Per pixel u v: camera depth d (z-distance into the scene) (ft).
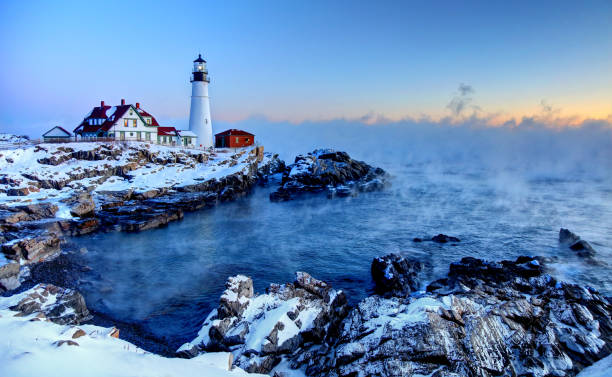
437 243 131.13
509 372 52.54
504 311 63.46
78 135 254.27
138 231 143.54
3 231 120.67
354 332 61.62
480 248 124.67
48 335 38.70
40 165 179.63
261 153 308.81
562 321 66.69
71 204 144.87
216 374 37.09
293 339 61.62
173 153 228.43
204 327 66.74
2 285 86.12
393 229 150.82
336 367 53.88
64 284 91.97
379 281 91.25
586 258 111.55
